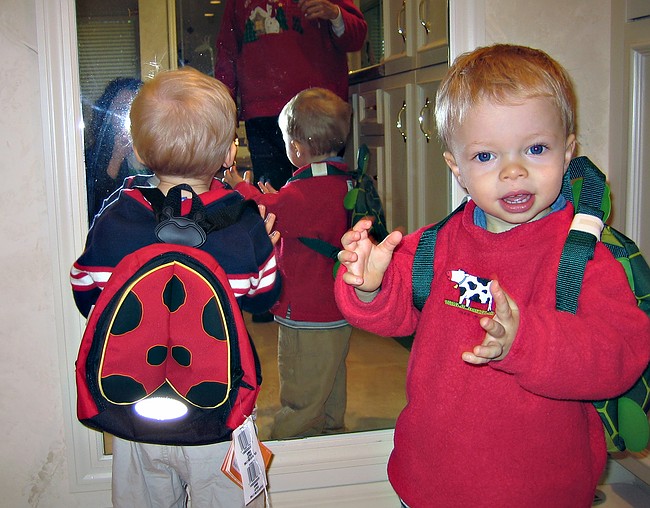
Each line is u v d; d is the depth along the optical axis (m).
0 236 1.22
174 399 0.97
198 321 0.93
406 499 0.93
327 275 1.36
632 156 1.33
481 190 0.83
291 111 1.31
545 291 0.83
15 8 1.18
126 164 1.22
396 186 1.36
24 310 1.25
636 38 1.29
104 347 0.91
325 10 1.29
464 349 0.88
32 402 1.28
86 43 1.20
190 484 1.06
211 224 0.99
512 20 1.33
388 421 1.39
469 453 0.87
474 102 0.82
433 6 1.32
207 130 1.02
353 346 1.38
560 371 0.73
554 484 0.86
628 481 1.43
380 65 1.32
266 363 1.35
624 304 0.80
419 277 0.93
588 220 0.84
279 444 1.35
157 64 1.23
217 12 1.25
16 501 1.30
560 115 0.82
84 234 1.23
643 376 0.87
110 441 1.31
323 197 1.35
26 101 1.20
